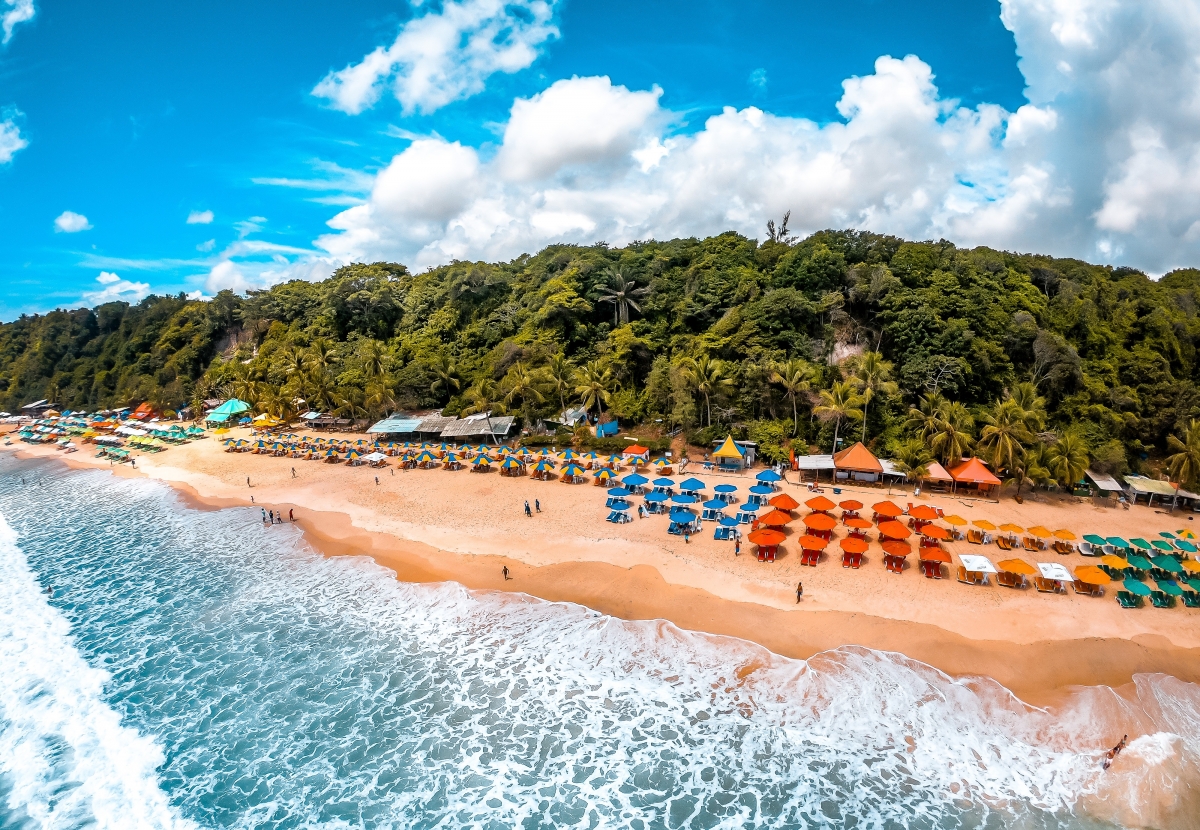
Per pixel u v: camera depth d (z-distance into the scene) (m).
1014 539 41.62
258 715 28.50
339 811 23.22
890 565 38.06
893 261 71.06
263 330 117.00
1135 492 50.56
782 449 58.44
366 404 84.00
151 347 130.00
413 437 78.94
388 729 27.39
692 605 34.94
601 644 32.50
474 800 23.58
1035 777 23.91
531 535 44.97
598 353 79.69
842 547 38.59
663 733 26.64
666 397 67.38
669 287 81.38
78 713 28.97
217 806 23.59
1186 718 26.52
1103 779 23.73
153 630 35.94
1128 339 68.50
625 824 22.34
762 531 39.22
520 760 25.47
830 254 71.38
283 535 48.94
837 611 33.75
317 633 34.91
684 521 43.72
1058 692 27.92
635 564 39.62
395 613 36.50
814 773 24.34
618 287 82.19
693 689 29.16
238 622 36.41
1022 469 49.53
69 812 23.48
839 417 56.59
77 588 41.53
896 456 54.78
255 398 96.00
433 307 104.44
